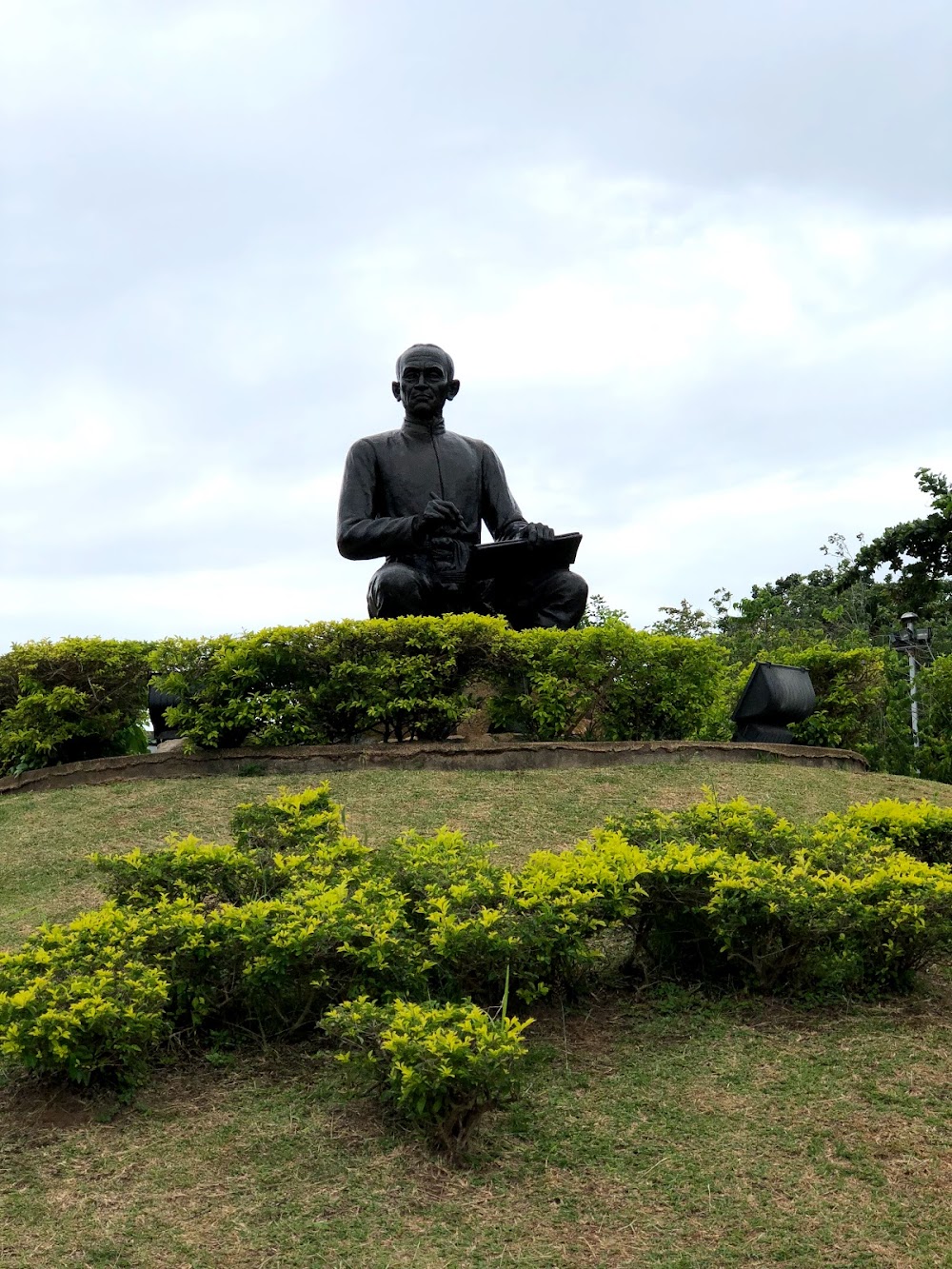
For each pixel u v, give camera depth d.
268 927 5.38
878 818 7.43
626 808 9.12
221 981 5.45
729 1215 4.21
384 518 12.66
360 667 10.42
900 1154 4.59
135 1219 4.18
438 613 12.45
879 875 5.95
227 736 10.58
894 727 14.77
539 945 5.46
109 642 12.01
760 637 24.47
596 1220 4.18
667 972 6.23
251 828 6.76
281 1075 5.21
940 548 28.28
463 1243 4.04
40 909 7.46
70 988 4.95
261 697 10.52
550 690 10.53
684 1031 5.67
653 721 11.02
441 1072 4.40
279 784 9.79
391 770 10.07
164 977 5.29
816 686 13.76
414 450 12.97
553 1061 5.35
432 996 5.53
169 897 6.01
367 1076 4.75
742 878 5.84
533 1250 4.01
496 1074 4.45
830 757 11.36
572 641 10.66
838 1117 4.87
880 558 28.80
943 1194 4.33
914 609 28.89
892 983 6.12
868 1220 4.17
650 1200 4.30
